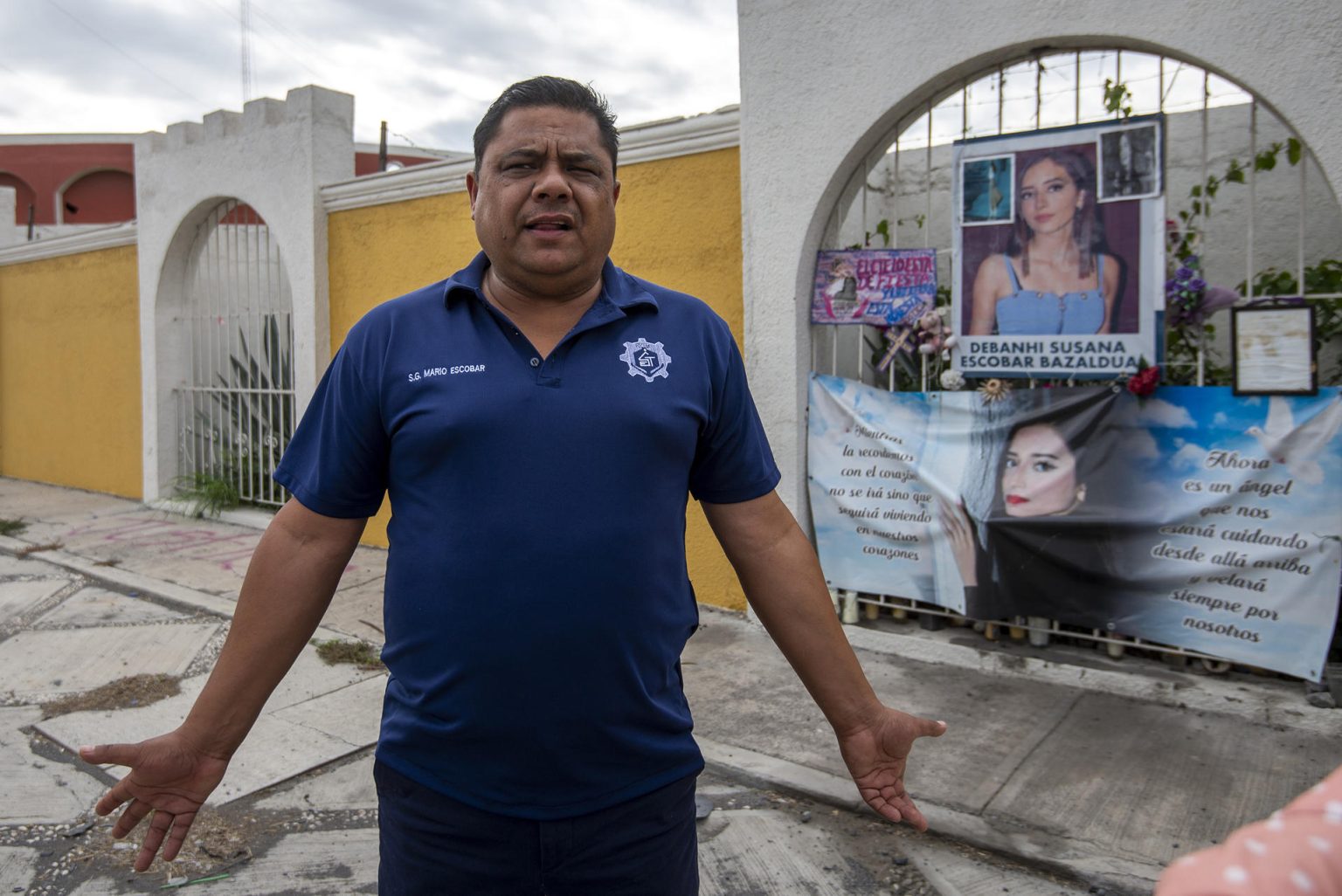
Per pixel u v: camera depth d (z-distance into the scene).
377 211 7.07
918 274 4.58
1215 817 3.13
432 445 1.59
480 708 1.61
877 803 1.81
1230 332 4.04
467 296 1.70
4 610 5.75
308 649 4.95
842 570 4.93
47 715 4.14
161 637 5.20
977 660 4.45
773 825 3.22
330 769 3.66
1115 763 3.51
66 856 3.08
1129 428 4.08
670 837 1.74
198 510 8.32
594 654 1.60
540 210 1.63
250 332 8.21
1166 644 4.18
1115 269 4.04
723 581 5.41
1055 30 3.94
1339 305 4.31
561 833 1.66
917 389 4.93
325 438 1.71
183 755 1.65
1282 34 3.54
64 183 19.69
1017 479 4.34
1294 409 3.71
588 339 1.66
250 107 7.67
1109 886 2.81
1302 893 0.76
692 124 5.32
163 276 8.68
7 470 11.16
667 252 5.53
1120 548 4.13
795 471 4.95
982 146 4.29
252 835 3.22
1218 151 5.31
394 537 1.67
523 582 1.57
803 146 4.72
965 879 2.91
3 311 10.94
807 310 4.92
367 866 3.03
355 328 1.72
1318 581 3.70
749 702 4.14
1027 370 4.30
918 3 4.29
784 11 4.72
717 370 1.77
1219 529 3.90
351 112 7.52
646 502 1.63
